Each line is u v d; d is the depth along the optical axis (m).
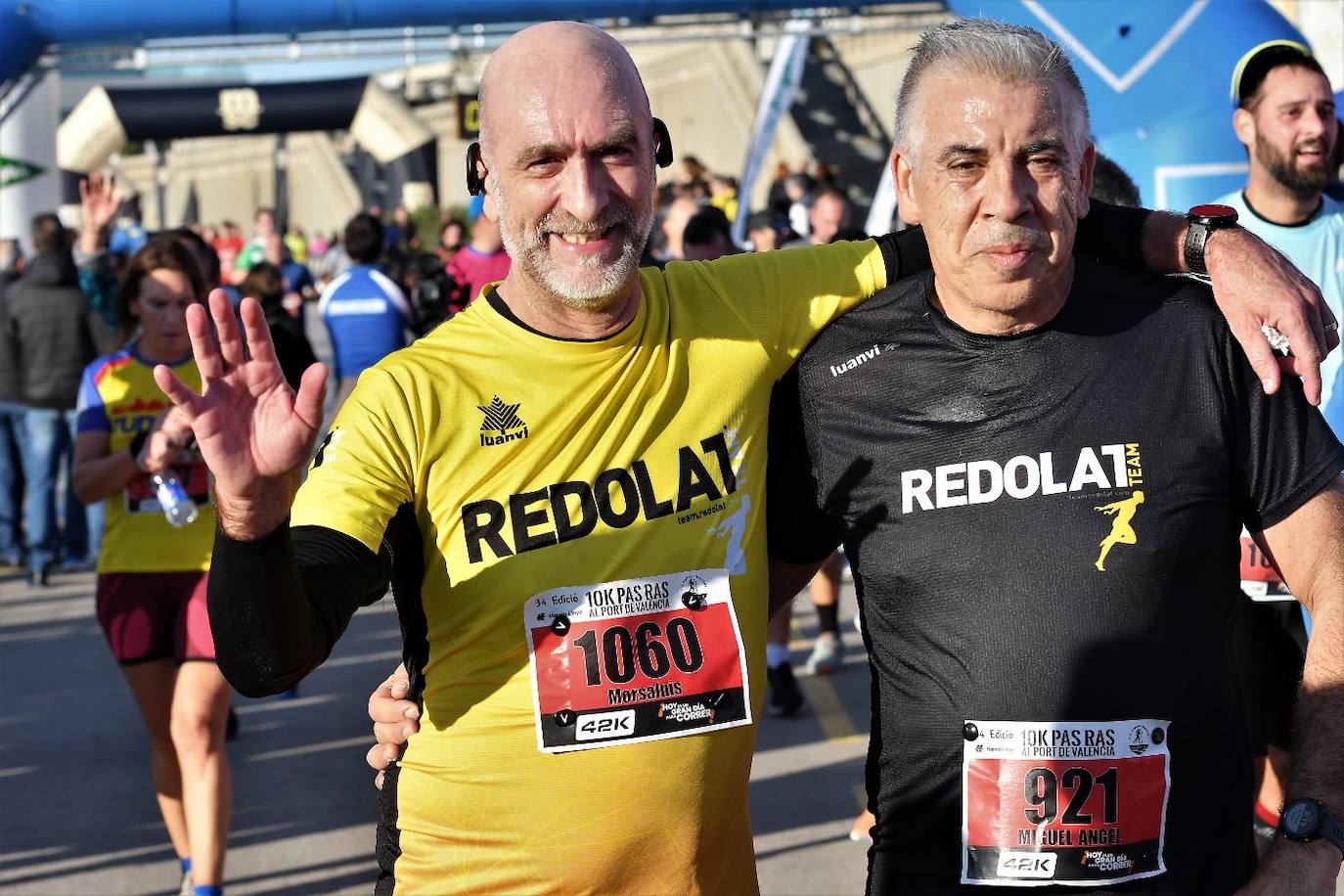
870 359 2.38
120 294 4.57
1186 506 2.19
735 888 2.33
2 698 6.90
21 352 9.39
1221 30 6.46
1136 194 3.66
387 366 2.21
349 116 21.98
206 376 1.83
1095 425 2.22
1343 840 2.05
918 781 2.29
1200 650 2.19
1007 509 2.23
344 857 4.78
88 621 8.45
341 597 2.03
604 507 2.22
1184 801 2.17
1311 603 2.19
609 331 2.24
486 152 2.22
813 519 2.48
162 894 4.54
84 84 29.03
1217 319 2.25
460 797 2.20
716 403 2.33
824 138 20.30
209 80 22.38
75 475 4.31
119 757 5.97
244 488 1.84
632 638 2.21
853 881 4.38
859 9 11.51
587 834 2.19
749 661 2.29
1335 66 7.25
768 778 5.31
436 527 2.19
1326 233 4.05
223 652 1.92
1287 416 2.22
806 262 2.51
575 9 11.07
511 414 2.20
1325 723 2.09
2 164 14.62
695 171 14.57
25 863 4.82
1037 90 2.14
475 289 7.46
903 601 2.29
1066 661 2.18
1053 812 2.17
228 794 4.10
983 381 2.28
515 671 2.18
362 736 6.16
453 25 11.14
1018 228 2.14
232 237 26.55
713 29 13.24
